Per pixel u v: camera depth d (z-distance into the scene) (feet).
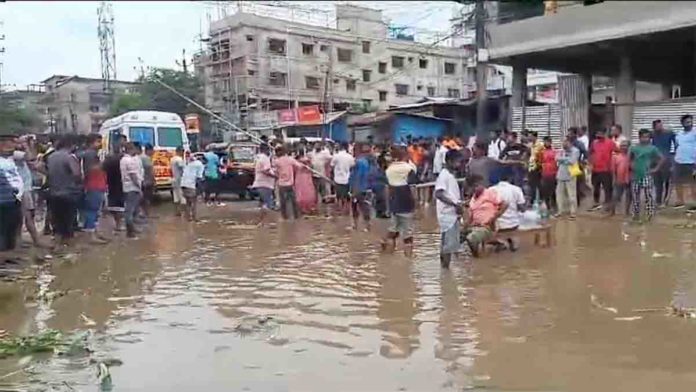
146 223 51.21
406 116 99.09
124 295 27.27
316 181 61.57
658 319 21.99
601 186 50.70
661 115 57.72
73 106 138.72
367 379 16.99
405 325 21.99
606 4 61.41
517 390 16.08
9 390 16.60
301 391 16.24
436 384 16.56
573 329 21.09
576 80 69.00
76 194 39.60
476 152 41.81
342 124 108.99
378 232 45.21
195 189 53.98
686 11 55.77
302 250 37.96
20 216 36.42
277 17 152.46
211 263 34.30
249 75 143.13
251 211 61.31
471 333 20.92
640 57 71.67
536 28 67.62
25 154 37.81
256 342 20.44
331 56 154.92
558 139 69.87
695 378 16.66
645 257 32.58
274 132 115.75
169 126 71.20
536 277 29.01
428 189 60.95
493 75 129.80
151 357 19.10
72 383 17.07
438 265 32.42
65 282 29.91
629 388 16.06
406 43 174.70
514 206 35.35
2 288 28.66
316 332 21.39
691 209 45.73
